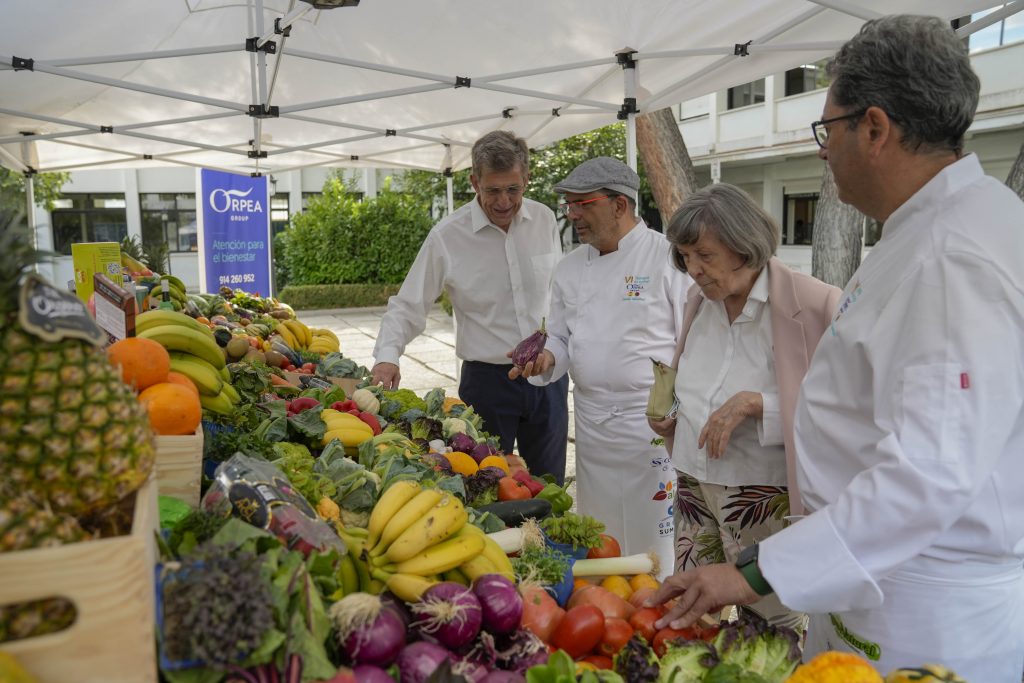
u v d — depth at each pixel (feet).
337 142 24.39
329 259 65.72
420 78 17.80
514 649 5.12
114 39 16.85
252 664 3.83
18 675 3.18
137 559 3.43
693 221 7.48
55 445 3.63
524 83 18.94
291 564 4.28
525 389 13.96
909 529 4.60
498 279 13.55
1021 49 46.78
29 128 22.58
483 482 8.47
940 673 4.45
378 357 13.05
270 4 17.03
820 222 28.94
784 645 5.26
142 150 27.48
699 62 15.74
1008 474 4.94
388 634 4.50
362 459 8.35
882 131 4.98
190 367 6.80
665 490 11.62
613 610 6.16
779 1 12.92
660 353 11.23
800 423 5.93
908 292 4.86
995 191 4.90
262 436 7.77
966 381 4.49
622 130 61.36
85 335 3.84
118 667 3.44
